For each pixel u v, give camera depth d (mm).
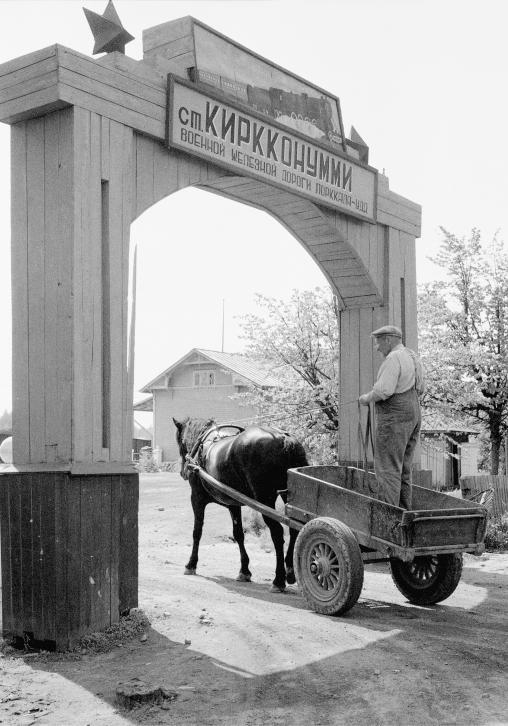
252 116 9000
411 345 11898
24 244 7184
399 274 11750
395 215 11656
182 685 5496
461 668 5742
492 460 23125
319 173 10047
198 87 8258
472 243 23125
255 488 8648
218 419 43031
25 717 4945
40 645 6641
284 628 6957
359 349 11703
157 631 6941
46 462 6855
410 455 8141
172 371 44750
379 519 7297
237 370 41781
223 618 7355
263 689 5371
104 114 7266
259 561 11352
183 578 9602
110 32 7629
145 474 29359
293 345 20016
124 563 7164
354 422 11695
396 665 5820
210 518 15383
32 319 7078
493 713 4840
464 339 22953
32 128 7199
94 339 7031
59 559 6504
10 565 6785
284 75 9812
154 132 7836
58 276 6926
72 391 6758
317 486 7977
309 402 19328
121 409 7246
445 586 7980
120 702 5152
